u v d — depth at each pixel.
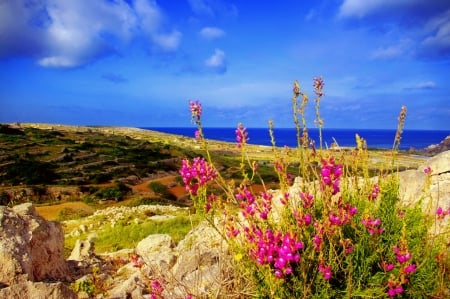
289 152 4.79
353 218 4.65
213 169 4.44
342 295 4.14
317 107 4.63
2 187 64.31
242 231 5.07
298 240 4.21
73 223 28.56
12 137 105.56
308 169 4.73
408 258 4.02
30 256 6.61
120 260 9.83
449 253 4.76
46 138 110.31
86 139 120.81
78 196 61.91
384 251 4.59
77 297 5.75
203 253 6.15
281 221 4.66
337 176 4.25
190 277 5.79
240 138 4.59
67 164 84.00
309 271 4.17
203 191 4.39
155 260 7.93
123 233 18.78
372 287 4.26
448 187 8.05
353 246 4.12
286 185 4.79
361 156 5.33
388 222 4.91
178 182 74.62
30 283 5.55
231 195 4.51
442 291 4.30
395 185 5.24
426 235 4.70
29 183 67.69
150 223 20.25
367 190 5.21
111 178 75.12
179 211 30.66
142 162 90.19
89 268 8.91
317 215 4.72
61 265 8.02
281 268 3.88
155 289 4.79
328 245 4.30
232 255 4.75
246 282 4.60
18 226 7.16
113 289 7.07
